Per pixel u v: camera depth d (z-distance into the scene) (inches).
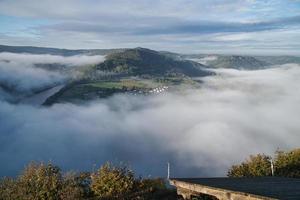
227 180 471.8
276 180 467.8
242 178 502.6
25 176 661.3
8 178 671.1
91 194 669.3
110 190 659.4
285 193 347.9
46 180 638.5
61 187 650.8
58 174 673.6
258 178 502.6
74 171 713.0
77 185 669.9
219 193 395.2
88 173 698.2
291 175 799.1
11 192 633.0
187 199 478.0
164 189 698.2
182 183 468.1
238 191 366.3
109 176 669.9
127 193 666.8
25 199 618.8
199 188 431.2
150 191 682.8
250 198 349.1
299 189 374.6
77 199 627.8
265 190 369.4
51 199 624.7
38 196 624.4
